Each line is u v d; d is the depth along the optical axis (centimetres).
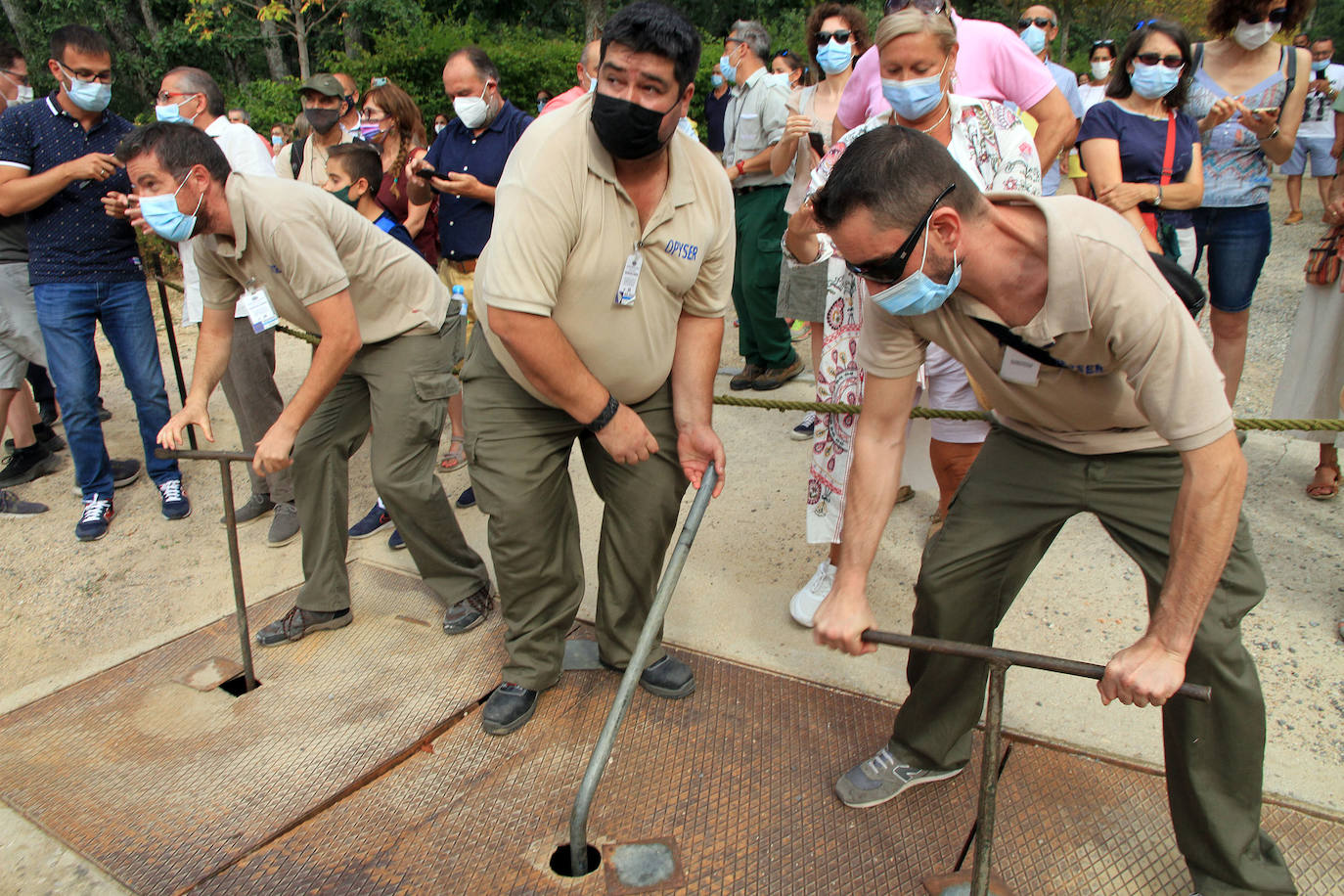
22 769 248
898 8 250
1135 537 186
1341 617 279
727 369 555
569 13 2127
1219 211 367
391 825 221
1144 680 149
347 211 272
